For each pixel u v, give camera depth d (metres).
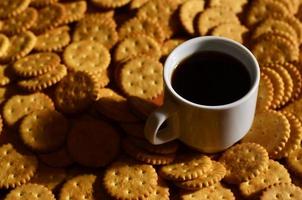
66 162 0.70
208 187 0.69
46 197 0.68
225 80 0.69
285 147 0.70
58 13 0.78
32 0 0.80
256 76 0.67
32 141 0.71
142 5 0.79
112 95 0.73
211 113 0.66
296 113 0.73
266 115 0.72
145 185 0.68
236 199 0.69
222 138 0.68
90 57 0.76
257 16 0.79
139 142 0.70
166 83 0.66
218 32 0.77
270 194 0.67
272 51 0.76
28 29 0.78
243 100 0.66
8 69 0.75
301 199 0.67
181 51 0.70
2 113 0.73
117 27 0.79
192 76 0.69
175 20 0.79
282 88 0.73
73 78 0.74
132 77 0.74
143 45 0.77
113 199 0.68
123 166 0.70
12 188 0.69
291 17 0.78
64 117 0.72
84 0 0.80
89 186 0.69
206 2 0.80
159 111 0.66
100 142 0.71
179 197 0.68
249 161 0.69
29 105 0.73
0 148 0.71
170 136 0.69
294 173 0.69
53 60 0.75
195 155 0.70
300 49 0.77
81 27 0.78
